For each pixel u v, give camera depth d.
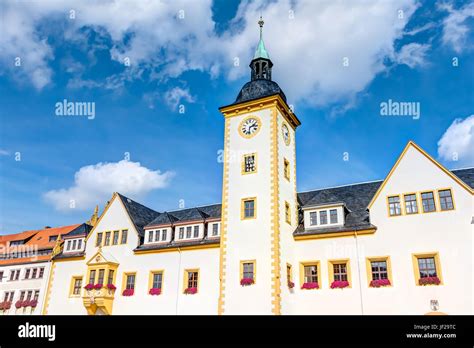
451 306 26.38
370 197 34.38
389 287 28.38
